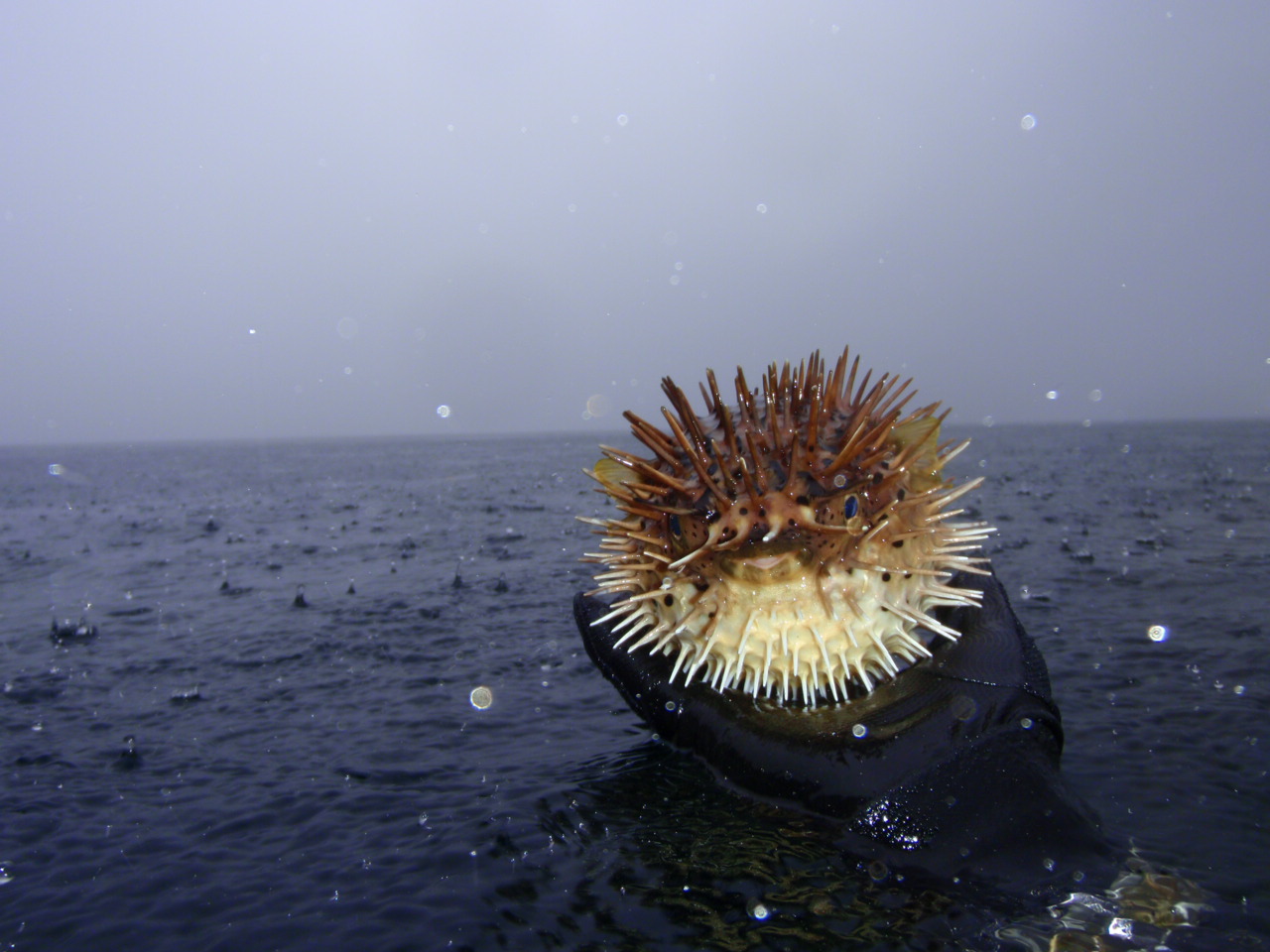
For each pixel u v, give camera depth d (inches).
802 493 13.2
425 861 13.7
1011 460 133.9
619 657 16.8
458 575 41.1
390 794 16.1
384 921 12.2
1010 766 12.8
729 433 13.6
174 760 18.4
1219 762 15.6
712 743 15.1
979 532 15.3
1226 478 87.4
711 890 12.4
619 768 16.5
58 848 14.6
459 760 17.7
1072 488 77.9
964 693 13.8
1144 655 21.9
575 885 12.8
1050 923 11.2
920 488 14.8
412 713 20.7
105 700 22.9
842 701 14.5
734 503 13.2
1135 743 16.5
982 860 12.1
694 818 14.1
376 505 89.4
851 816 13.0
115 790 16.8
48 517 88.4
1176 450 163.5
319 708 21.5
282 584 41.8
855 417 14.5
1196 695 18.9
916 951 11.0
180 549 57.8
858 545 13.6
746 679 14.7
